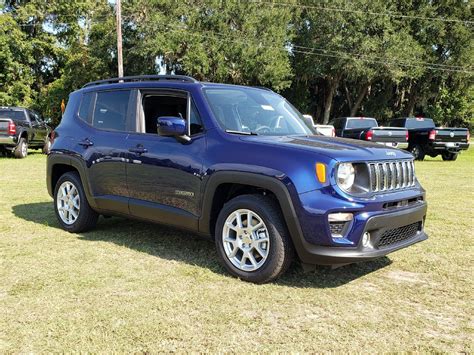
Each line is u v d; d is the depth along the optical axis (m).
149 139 4.91
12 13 33.81
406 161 4.37
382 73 33.38
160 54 29.70
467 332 3.20
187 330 3.15
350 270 4.46
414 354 2.88
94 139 5.47
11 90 32.00
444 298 3.80
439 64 36.72
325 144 4.18
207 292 3.82
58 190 5.93
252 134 4.45
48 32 35.50
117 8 23.08
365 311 3.51
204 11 30.45
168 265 4.50
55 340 3.00
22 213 6.91
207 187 4.27
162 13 29.95
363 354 2.87
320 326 3.25
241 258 4.16
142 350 2.88
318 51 33.94
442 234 5.92
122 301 3.62
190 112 4.65
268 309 3.52
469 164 16.80
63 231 5.83
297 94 39.69
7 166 13.80
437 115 42.16
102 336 3.05
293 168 3.81
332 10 32.19
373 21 32.38
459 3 36.44
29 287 3.89
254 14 30.92
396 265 4.64
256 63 30.45
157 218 4.82
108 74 34.44
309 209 3.69
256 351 2.89
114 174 5.16
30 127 17.78
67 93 34.94
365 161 3.89
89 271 4.30
